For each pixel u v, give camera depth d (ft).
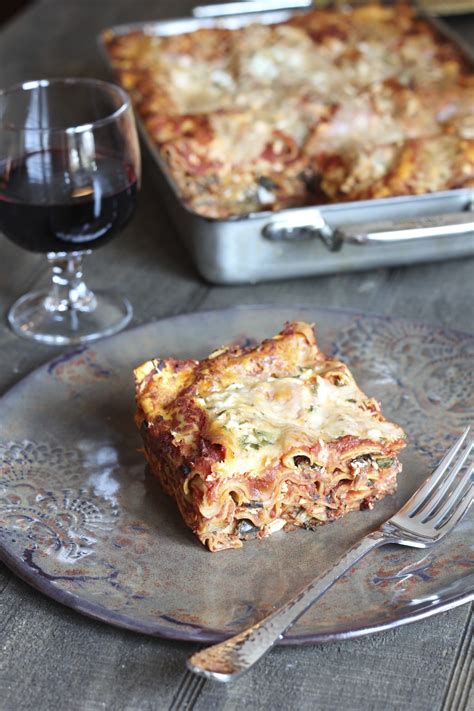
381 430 2.15
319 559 2.06
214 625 1.93
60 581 1.99
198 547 2.08
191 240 2.69
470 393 2.38
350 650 1.96
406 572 2.02
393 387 2.40
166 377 2.21
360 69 3.40
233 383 2.19
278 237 2.65
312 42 3.55
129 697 1.90
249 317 2.53
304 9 3.78
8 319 2.67
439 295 2.76
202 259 2.70
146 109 3.17
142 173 3.19
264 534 2.10
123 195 2.54
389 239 2.57
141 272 2.83
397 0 3.84
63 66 3.72
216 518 2.06
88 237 2.55
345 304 2.73
